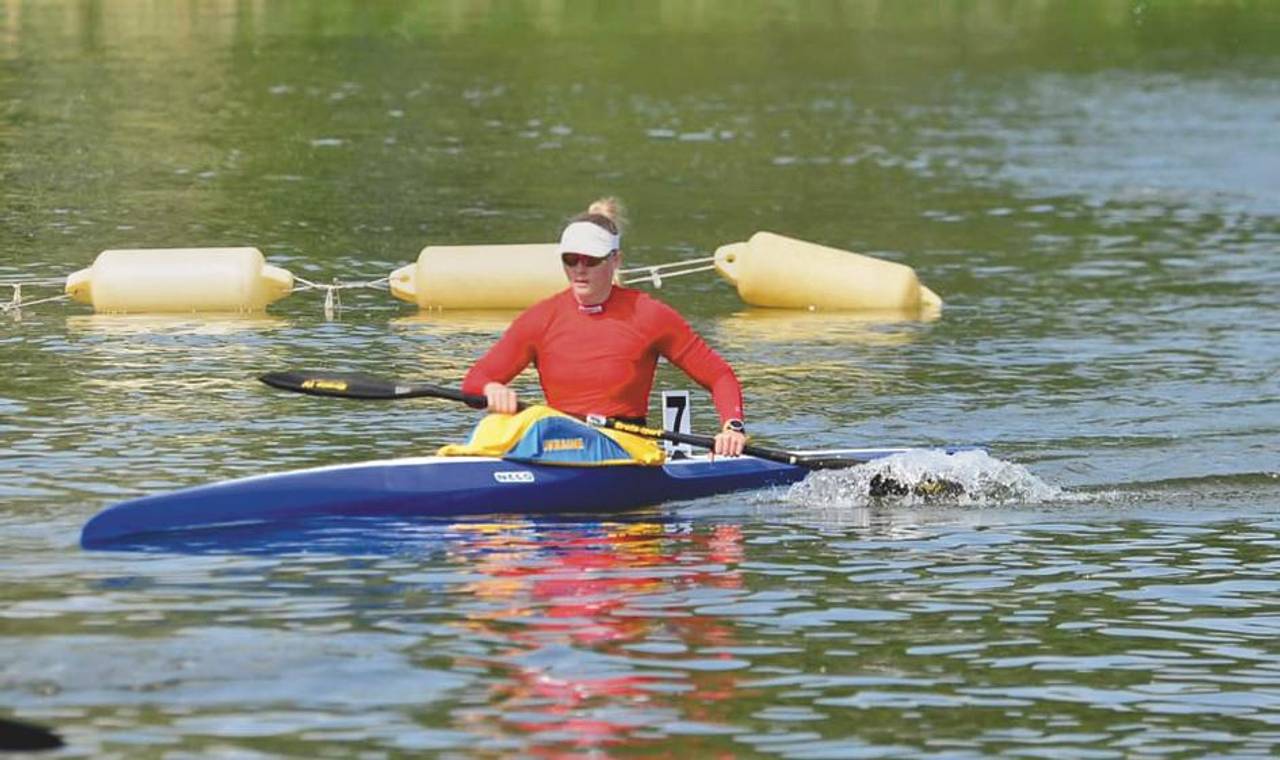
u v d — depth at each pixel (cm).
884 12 12850
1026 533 2809
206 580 2456
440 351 4162
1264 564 2658
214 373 3869
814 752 1928
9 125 7269
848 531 2800
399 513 2805
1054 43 11400
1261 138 8106
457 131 7619
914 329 4547
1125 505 2984
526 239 5516
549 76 9375
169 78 8731
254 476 2794
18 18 11075
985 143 7825
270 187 6231
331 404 3600
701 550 2678
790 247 4875
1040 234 5953
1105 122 8506
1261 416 3606
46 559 2538
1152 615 2416
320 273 5012
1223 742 1984
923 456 3075
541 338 3006
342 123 7662
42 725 1945
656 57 10238
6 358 3972
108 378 3791
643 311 3003
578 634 2277
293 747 1903
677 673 2148
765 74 9744
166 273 4550
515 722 1984
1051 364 4119
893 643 2280
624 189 6494
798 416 3581
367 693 2058
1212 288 5134
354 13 11881
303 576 2491
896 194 6619
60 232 5397
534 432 2917
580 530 2773
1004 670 2191
